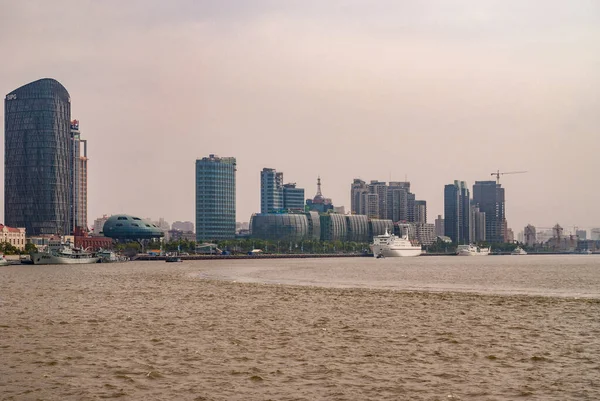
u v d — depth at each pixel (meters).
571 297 148.75
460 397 59.53
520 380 65.19
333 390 61.75
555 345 83.31
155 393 60.81
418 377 66.50
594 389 61.84
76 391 61.50
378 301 138.12
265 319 108.69
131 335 91.88
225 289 177.50
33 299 149.50
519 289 179.38
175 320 108.12
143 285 199.25
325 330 96.00
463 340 87.06
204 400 58.66
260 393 60.78
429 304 131.25
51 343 85.38
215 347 82.25
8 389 62.25
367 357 75.94
